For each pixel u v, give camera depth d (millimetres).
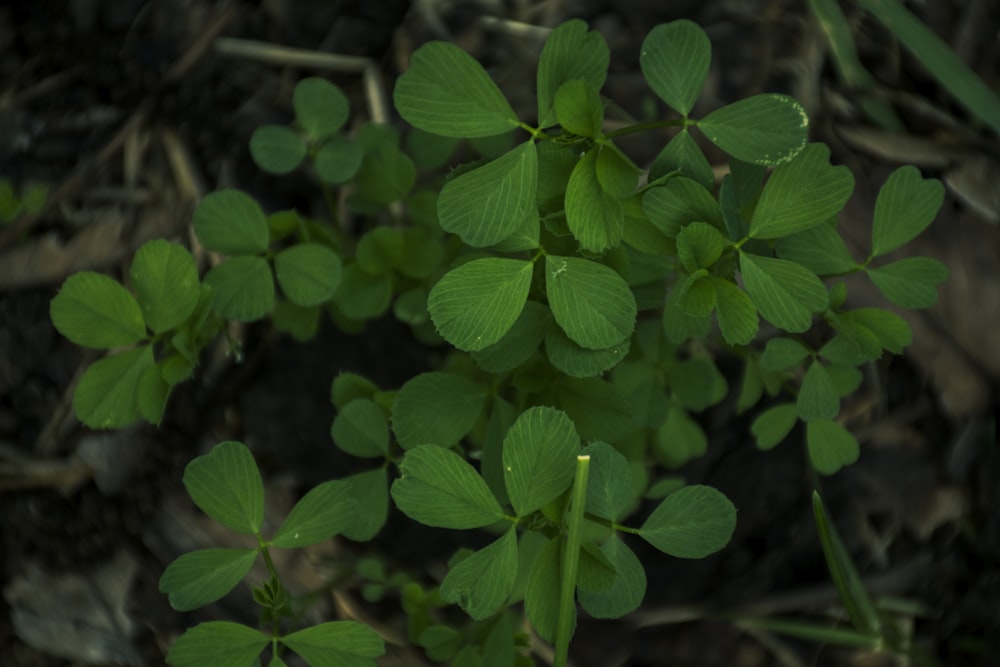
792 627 533
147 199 568
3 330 562
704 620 546
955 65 549
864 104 563
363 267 515
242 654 453
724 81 560
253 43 574
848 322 472
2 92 576
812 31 564
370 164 525
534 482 435
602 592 439
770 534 548
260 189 564
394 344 552
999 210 556
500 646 490
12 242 564
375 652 454
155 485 557
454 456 435
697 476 548
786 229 446
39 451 560
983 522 539
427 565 551
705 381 512
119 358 468
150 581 554
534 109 561
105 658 554
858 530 545
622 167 439
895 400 549
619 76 560
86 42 576
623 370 514
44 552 560
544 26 566
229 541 553
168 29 575
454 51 434
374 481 487
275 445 555
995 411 544
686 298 445
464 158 557
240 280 494
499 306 438
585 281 441
